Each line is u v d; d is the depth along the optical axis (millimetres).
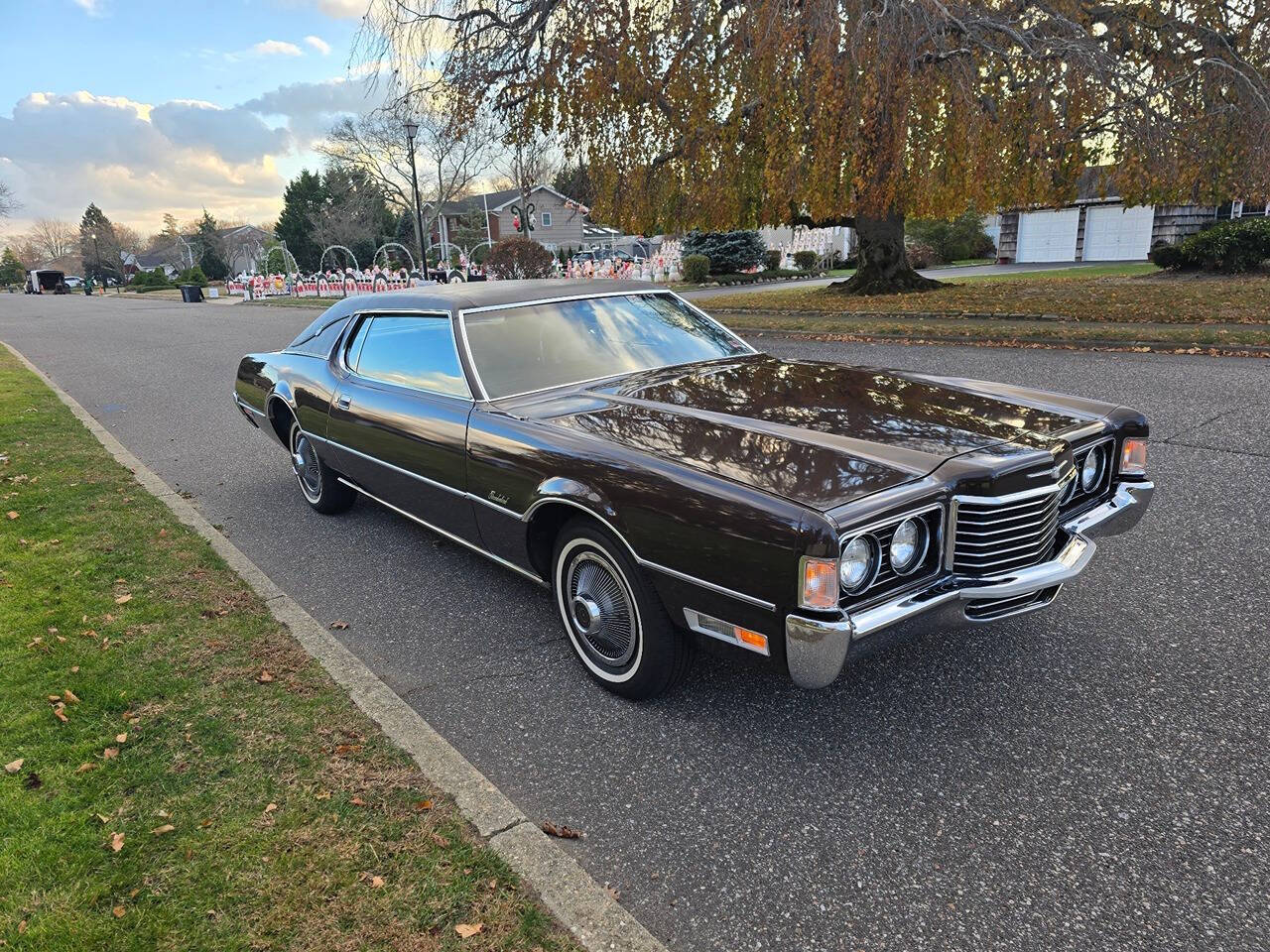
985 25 11672
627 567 2863
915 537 2557
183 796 2520
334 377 4668
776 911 2102
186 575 4234
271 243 93125
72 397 10828
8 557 4500
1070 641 3330
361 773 2623
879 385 3541
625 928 2025
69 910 2090
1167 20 12812
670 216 14578
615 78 13234
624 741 2855
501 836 2338
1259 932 1959
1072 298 13836
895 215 17641
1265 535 4172
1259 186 11688
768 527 2391
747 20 12117
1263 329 9703
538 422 3287
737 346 4297
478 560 4520
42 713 2977
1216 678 3004
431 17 13359
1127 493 3258
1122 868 2178
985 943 1975
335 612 3939
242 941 1991
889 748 2738
